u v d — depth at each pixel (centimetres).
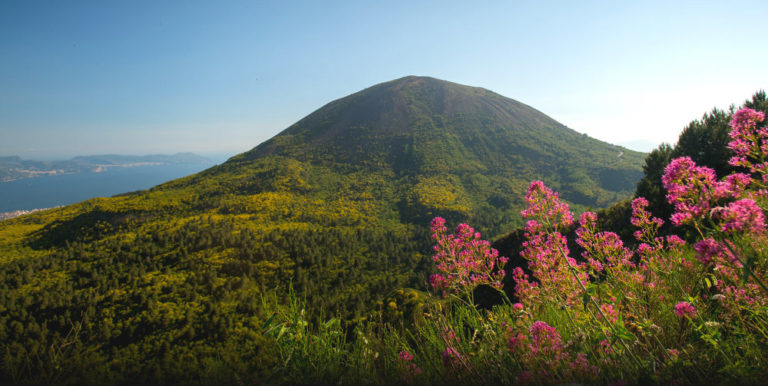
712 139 1414
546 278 291
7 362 233
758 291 216
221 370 213
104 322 4116
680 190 210
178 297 5103
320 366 231
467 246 320
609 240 302
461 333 276
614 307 245
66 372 227
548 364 204
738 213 181
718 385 183
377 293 6706
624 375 194
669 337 247
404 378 221
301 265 7775
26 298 5141
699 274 286
